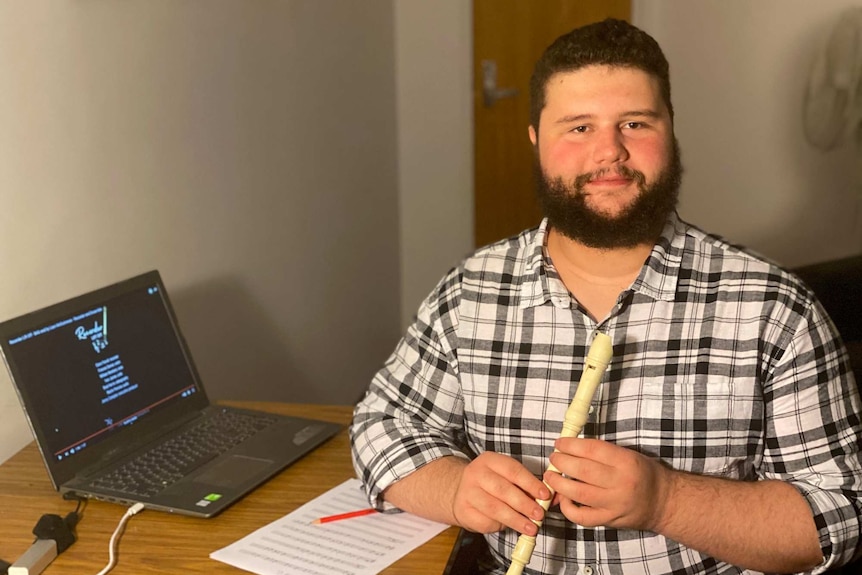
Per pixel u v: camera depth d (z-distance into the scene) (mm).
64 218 1385
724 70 2984
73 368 1212
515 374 1142
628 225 1066
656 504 975
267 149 2068
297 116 2240
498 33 3211
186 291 1734
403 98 3246
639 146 1068
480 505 998
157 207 1630
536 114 1137
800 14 2775
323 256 2461
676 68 3104
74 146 1400
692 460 1076
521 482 993
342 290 2629
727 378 1071
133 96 1547
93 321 1264
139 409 1300
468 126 3244
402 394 1229
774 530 987
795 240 2955
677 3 3059
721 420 1070
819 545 990
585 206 1070
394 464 1123
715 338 1080
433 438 1159
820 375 1056
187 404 1389
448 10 3146
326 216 2475
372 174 2924
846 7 2674
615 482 950
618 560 1083
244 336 1981
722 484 1015
